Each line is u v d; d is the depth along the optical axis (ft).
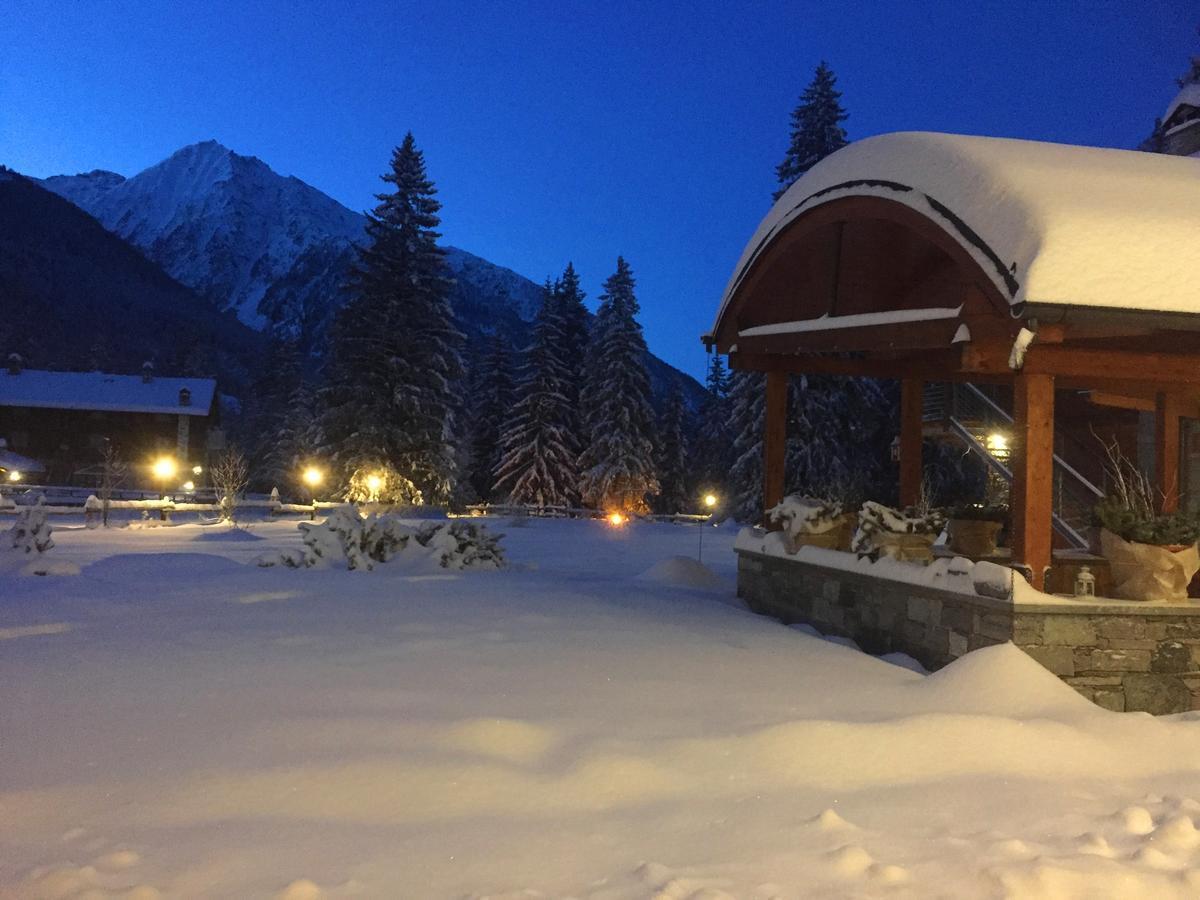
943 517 31.89
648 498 192.65
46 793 13.39
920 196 26.40
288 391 213.87
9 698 18.26
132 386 204.95
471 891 11.03
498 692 19.75
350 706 18.19
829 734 17.12
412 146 130.82
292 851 11.89
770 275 36.19
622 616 30.91
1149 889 11.67
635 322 152.46
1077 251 22.24
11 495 115.75
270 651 23.18
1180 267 22.41
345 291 129.49
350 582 36.99
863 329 30.96
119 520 93.35
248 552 60.08
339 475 123.54
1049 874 11.64
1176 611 22.98
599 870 11.81
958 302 30.86
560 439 151.43
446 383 129.59
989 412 68.64
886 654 27.25
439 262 131.95
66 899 10.20
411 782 14.34
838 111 105.40
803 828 13.41
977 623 23.77
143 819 12.66
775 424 38.70
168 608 29.89
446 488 128.36
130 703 18.07
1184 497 37.45
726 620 31.91
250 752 15.33
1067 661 22.54
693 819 13.69
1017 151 26.55
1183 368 24.82
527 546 78.02
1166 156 28.71
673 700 19.76
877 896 11.21
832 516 33.32
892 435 106.52
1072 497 55.72
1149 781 16.63
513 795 14.25
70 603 30.07
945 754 16.92
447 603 32.07
